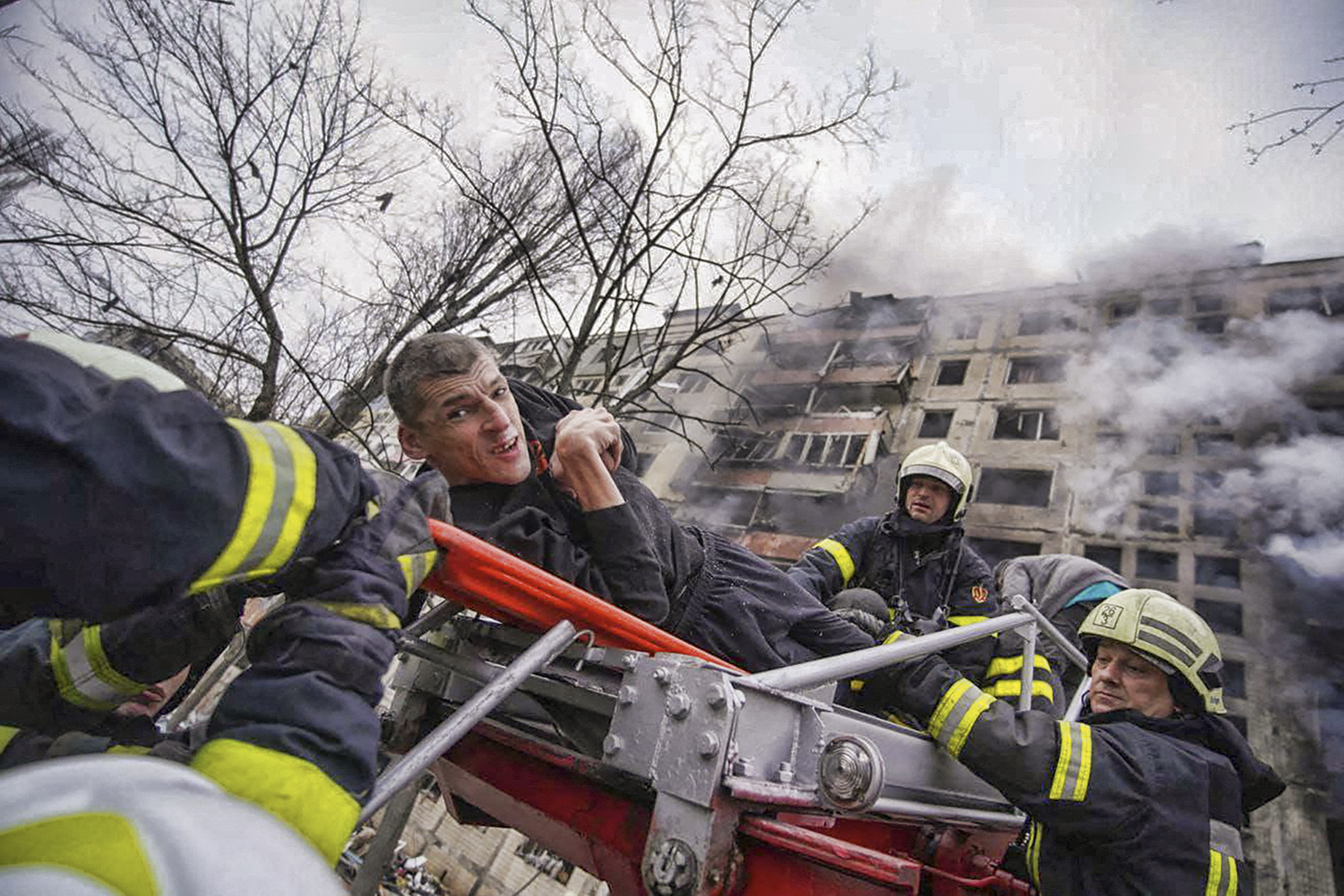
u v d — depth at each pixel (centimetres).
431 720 175
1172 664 186
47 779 47
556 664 141
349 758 75
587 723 142
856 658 141
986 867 209
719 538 216
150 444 66
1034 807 158
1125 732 168
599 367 2058
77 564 65
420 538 100
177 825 45
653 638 131
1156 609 194
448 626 175
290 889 45
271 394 683
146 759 52
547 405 207
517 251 724
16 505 61
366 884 186
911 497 308
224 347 682
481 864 1725
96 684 133
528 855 1719
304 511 80
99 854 42
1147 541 1812
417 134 694
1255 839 1383
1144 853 154
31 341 68
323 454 86
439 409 167
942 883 198
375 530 94
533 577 117
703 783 97
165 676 136
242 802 52
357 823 75
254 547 74
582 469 161
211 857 44
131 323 663
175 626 131
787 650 209
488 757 160
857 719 147
